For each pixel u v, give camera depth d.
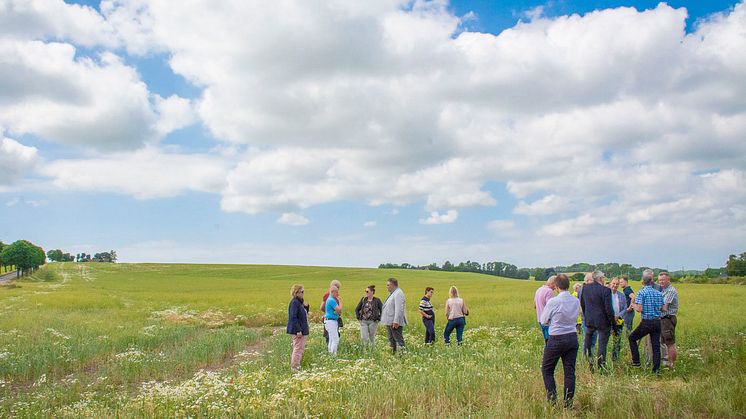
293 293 11.81
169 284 72.75
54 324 19.88
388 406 7.11
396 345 13.62
